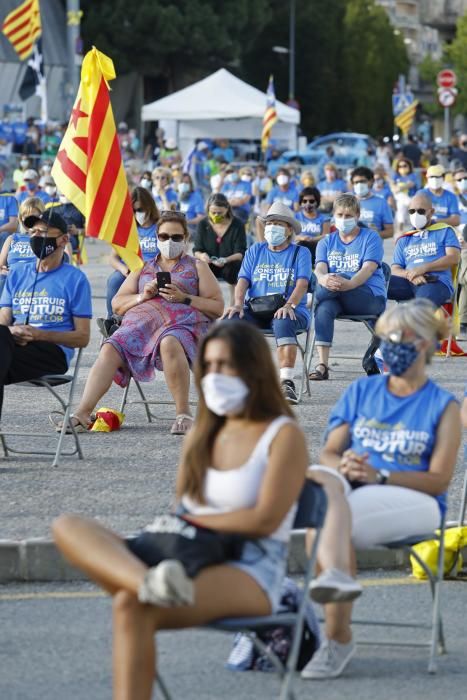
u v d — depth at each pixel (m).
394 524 12.61
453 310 32.19
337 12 166.38
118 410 25.14
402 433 13.08
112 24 132.62
